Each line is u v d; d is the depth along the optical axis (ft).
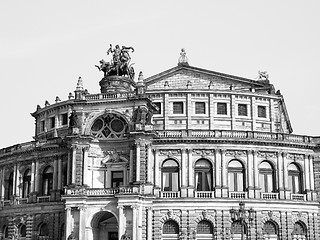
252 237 280.51
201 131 293.64
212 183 287.89
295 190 301.02
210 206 281.33
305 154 304.50
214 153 290.15
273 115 336.08
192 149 289.74
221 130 294.05
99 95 296.10
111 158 292.81
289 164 301.43
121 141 291.79
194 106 325.42
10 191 336.08
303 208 294.87
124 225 266.98
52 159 315.17
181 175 286.46
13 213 322.55
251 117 329.93
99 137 295.28
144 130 282.15
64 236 279.90
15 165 330.34
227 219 280.72
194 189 285.43
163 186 288.92
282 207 289.53
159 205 281.13
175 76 351.87
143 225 273.33
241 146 292.20
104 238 287.89
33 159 320.70
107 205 273.54
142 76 297.53
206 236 280.31
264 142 294.46
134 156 281.13
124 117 288.30
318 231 296.92
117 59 314.35
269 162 297.33
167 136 290.56
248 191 286.66
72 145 286.66
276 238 286.66
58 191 306.14
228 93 326.85
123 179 290.76
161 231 279.28
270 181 296.10
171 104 325.42
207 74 349.82
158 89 326.44
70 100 332.19
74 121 289.94
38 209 310.86
